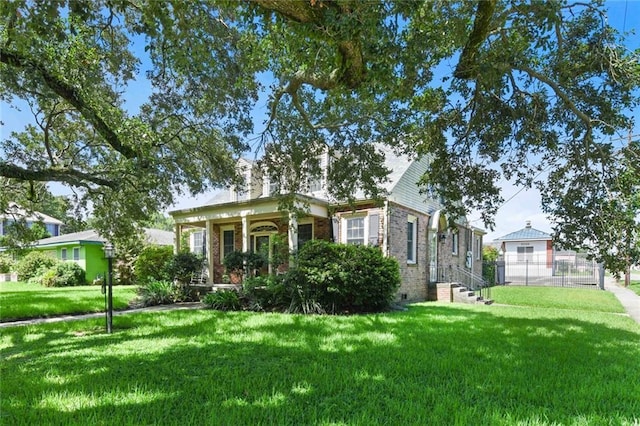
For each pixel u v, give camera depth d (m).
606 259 5.17
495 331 6.68
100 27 5.71
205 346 5.45
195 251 17.33
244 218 13.25
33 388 3.63
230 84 6.52
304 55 3.95
